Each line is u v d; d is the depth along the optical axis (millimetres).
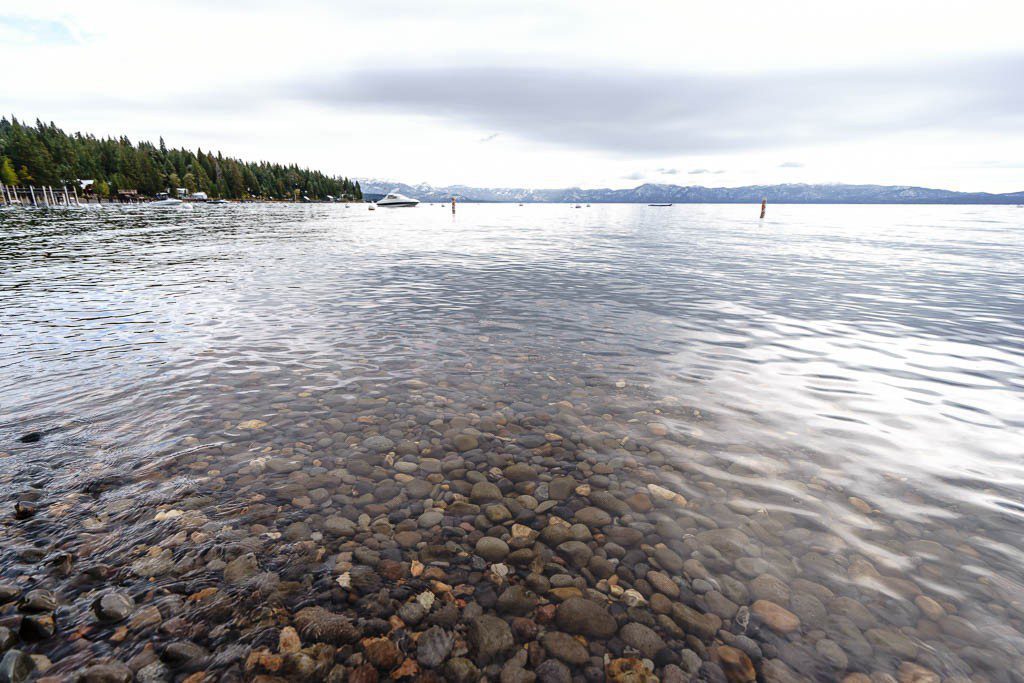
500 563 3377
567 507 3986
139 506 3854
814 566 3312
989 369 7160
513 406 5930
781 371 7105
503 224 57156
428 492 4188
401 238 33719
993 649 2643
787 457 4727
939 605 2953
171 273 15883
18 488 4027
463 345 8359
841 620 2867
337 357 7664
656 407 5895
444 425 5422
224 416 5516
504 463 4660
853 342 8570
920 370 7141
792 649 2688
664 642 2752
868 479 4332
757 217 88312
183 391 6195
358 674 2547
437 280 15359
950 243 30719
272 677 2510
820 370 7148
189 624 2801
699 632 2814
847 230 46031
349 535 3607
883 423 5434
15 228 34906
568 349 8164
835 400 6070
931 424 5402
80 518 3682
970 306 11625
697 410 5809
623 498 4105
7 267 16469
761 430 5293
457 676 2561
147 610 2883
